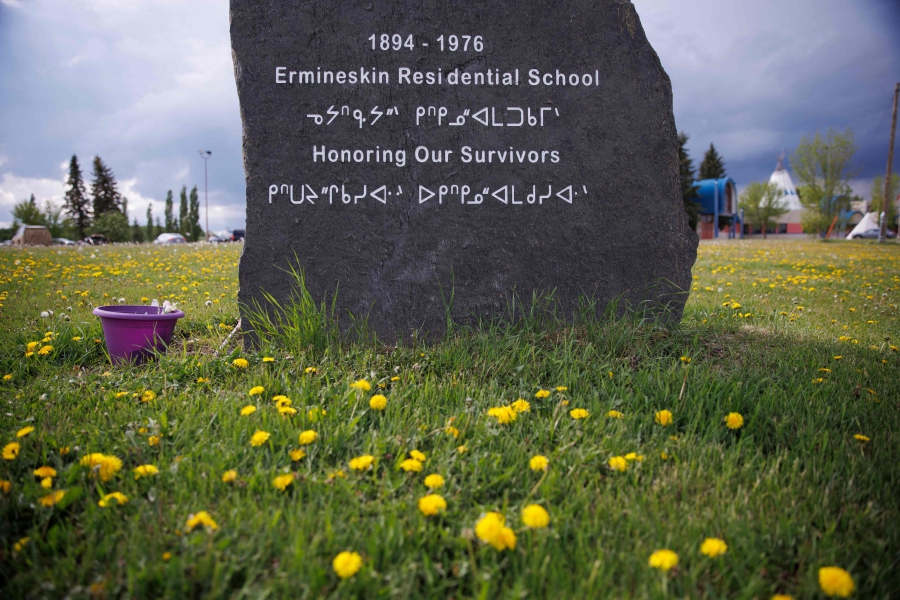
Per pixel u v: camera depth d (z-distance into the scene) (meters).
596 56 4.26
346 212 4.11
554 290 4.29
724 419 2.73
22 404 2.94
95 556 1.70
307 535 1.78
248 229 4.07
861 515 1.99
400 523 1.78
